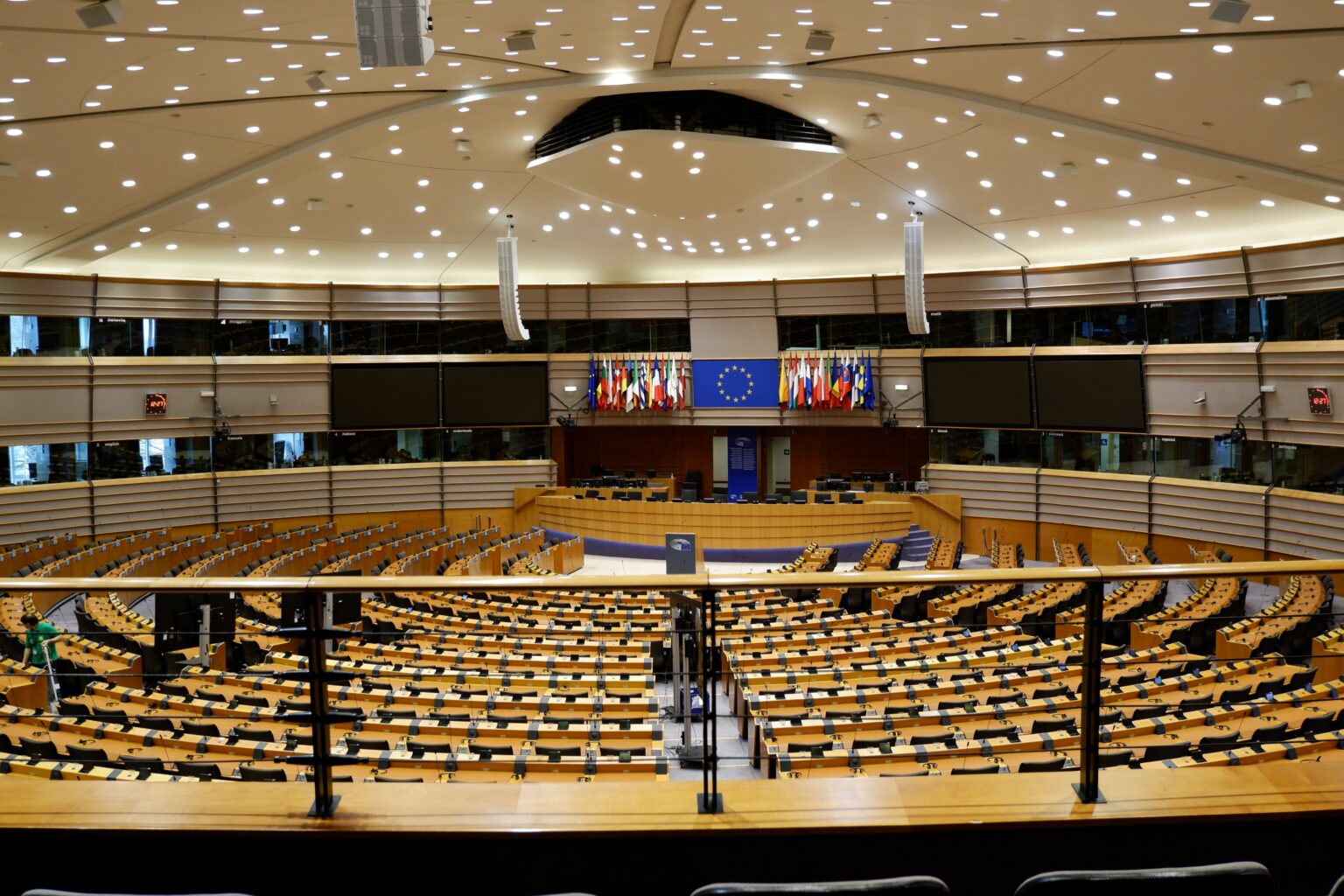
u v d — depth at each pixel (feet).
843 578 13.19
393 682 41.47
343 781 13.80
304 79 48.57
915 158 67.67
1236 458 81.05
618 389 103.04
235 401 95.25
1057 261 92.79
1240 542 79.56
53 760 27.25
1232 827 12.66
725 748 40.16
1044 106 52.24
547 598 63.87
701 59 51.44
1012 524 94.99
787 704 38.17
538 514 101.96
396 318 101.24
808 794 13.21
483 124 62.44
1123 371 86.74
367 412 99.86
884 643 49.34
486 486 103.50
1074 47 43.65
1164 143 53.62
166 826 12.57
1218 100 46.57
